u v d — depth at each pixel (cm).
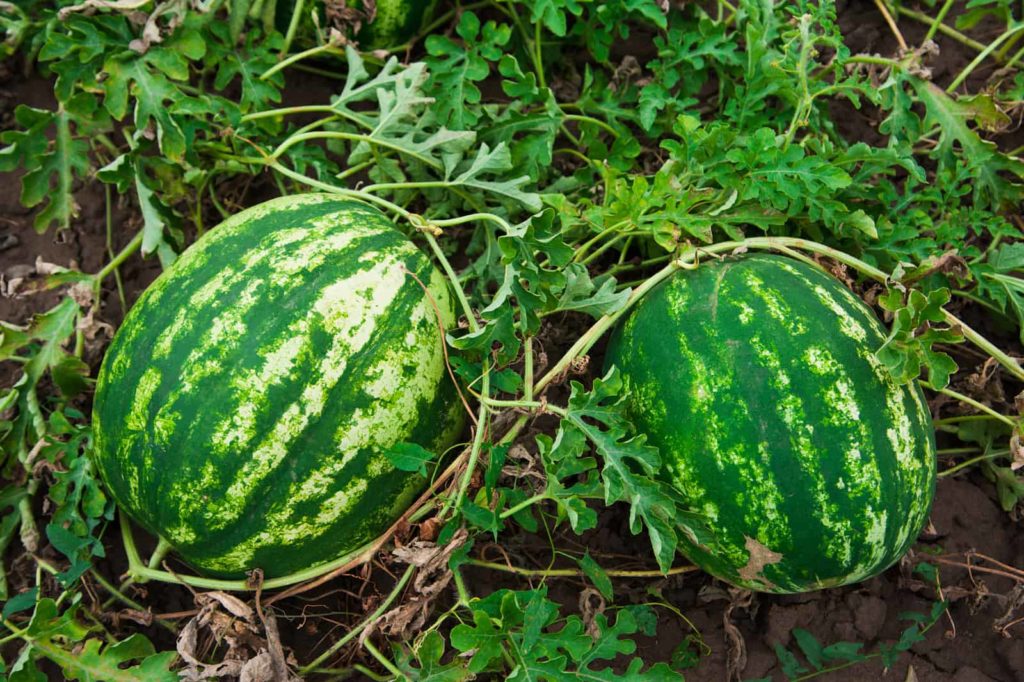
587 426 119
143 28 130
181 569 134
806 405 116
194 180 140
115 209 148
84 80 130
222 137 136
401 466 118
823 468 116
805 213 134
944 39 156
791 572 120
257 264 119
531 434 135
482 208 138
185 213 146
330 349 117
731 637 132
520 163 137
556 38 151
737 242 126
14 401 133
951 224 139
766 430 116
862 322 121
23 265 146
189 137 133
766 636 133
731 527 118
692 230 124
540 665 117
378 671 130
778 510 117
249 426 116
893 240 134
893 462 118
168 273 122
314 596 133
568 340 141
